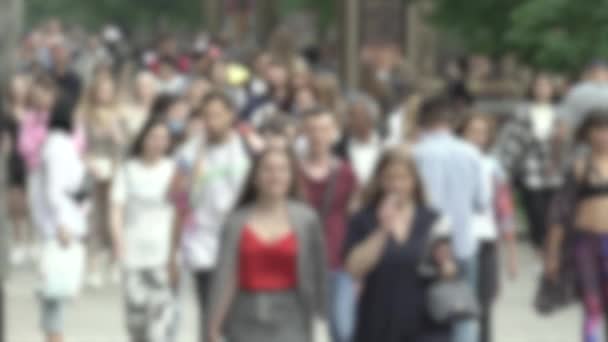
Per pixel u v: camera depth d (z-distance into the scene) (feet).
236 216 57.00
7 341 83.20
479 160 70.69
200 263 69.56
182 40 347.77
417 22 152.76
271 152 57.16
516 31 125.70
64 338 84.28
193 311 92.38
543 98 111.45
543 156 110.73
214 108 69.21
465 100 83.15
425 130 71.05
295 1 267.39
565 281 72.18
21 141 106.93
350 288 64.80
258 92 116.16
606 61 122.21
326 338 83.25
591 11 122.93
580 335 86.58
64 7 523.70
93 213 100.48
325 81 94.89
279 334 56.80
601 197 71.67
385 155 59.82
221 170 69.46
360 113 81.76
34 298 96.84
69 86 141.79
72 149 72.38
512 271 76.02
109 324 88.53
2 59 46.26
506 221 75.41
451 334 60.03
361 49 152.76
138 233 71.51
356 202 71.92
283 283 56.90
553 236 72.38
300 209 57.11
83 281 102.73
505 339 85.30
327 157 72.69
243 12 234.79
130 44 280.92
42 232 72.38
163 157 71.97
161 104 89.97
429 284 59.57
